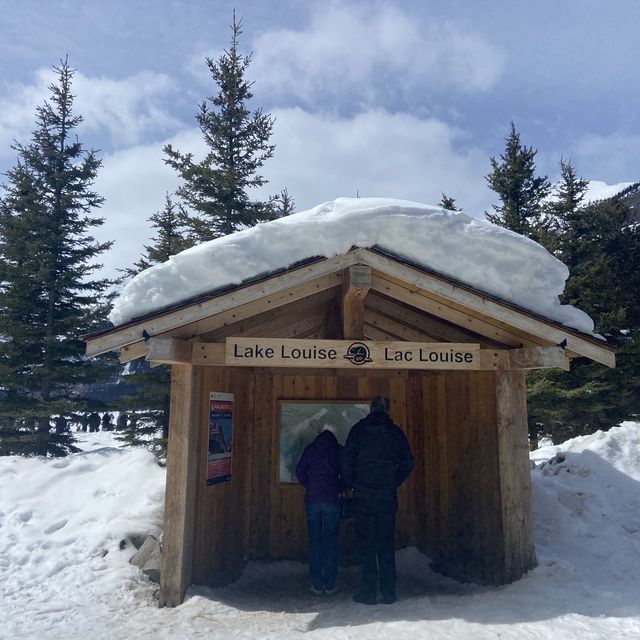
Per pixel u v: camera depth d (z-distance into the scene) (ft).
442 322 23.17
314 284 19.54
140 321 17.53
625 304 65.82
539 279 19.57
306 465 21.40
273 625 16.16
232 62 66.18
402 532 25.50
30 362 57.77
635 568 19.39
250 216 61.05
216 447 21.49
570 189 73.92
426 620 15.52
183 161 60.95
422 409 25.76
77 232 62.18
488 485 20.72
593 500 24.14
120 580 19.85
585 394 57.72
